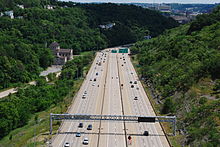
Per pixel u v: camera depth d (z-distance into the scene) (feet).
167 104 362.33
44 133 306.14
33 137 296.92
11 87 513.04
